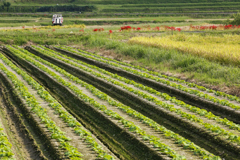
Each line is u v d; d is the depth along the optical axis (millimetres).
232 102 13578
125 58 26234
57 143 9305
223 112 12625
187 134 10562
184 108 12883
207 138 9977
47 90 16688
